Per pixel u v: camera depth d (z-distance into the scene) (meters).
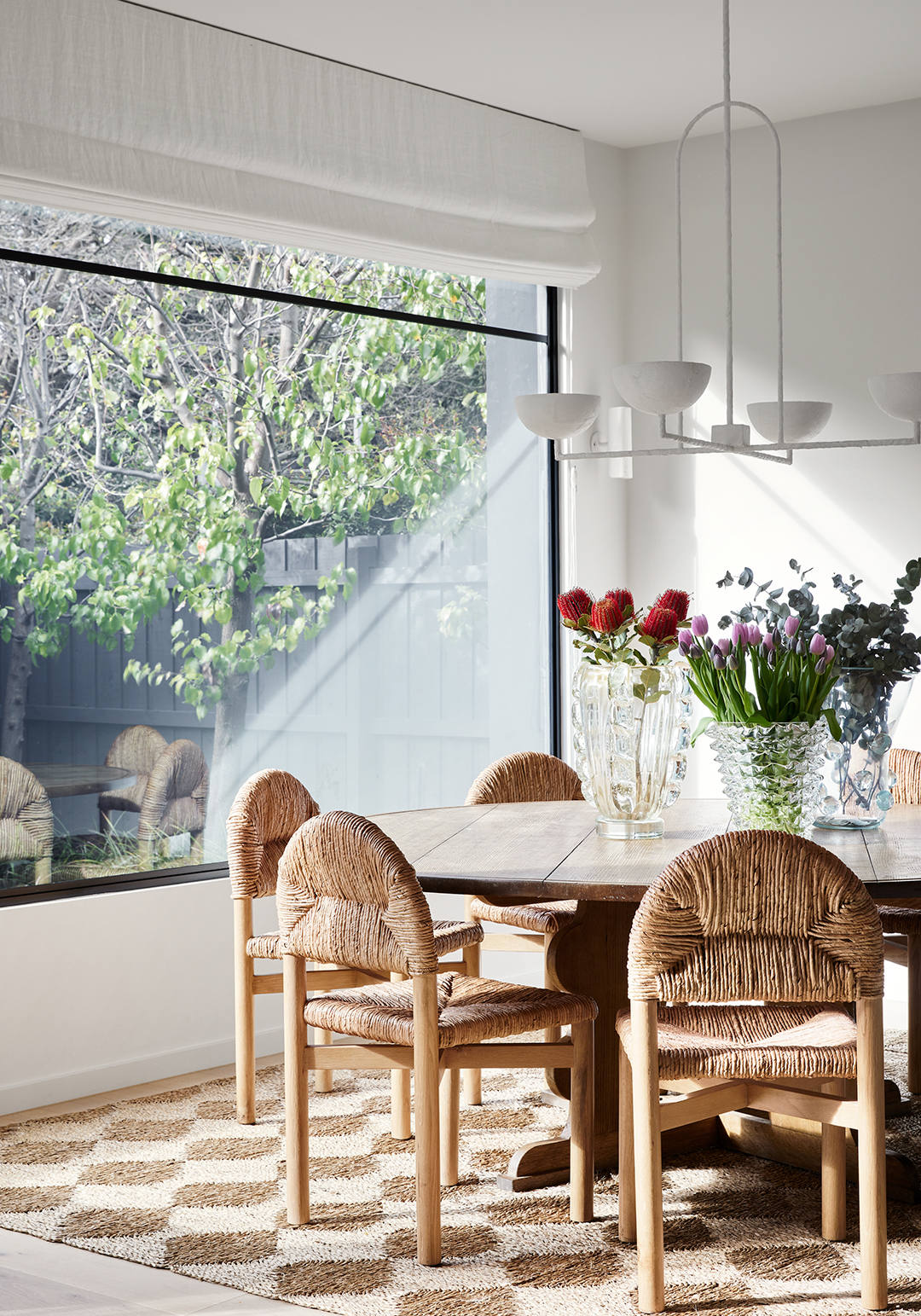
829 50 4.25
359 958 2.61
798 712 2.93
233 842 3.47
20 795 3.79
